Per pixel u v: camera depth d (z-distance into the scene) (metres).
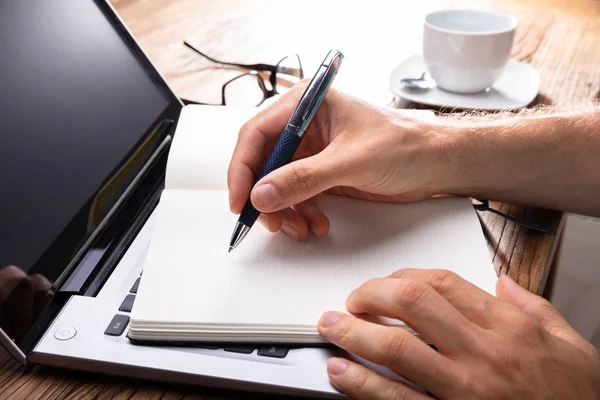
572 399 0.43
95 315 0.50
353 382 0.42
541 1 1.25
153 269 0.52
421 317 0.44
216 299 0.49
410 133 0.59
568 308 1.16
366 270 0.52
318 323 0.46
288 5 1.27
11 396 0.45
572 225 1.11
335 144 0.57
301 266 0.52
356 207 0.60
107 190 0.63
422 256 0.54
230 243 0.54
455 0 1.28
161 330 0.47
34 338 0.48
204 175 0.64
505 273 0.56
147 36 1.12
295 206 0.57
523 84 0.89
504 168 0.61
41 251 0.52
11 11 0.59
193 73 0.98
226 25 1.17
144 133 0.72
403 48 1.06
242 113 0.73
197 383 0.45
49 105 0.59
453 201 0.61
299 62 0.96
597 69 0.96
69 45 0.65
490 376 0.42
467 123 0.64
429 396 0.42
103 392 0.46
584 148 0.62
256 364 0.45
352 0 1.30
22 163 0.54
